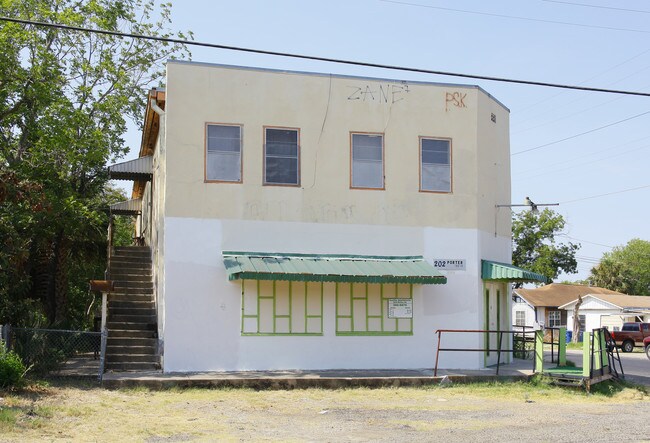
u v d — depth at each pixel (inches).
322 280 690.2
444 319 770.8
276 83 751.1
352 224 757.9
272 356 718.5
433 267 751.7
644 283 3228.3
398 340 754.2
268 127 743.7
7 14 911.0
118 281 886.4
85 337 791.7
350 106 770.2
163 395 601.6
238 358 709.9
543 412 561.6
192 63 729.6
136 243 1215.6
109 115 1097.4
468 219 792.3
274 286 726.5
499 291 853.8
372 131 773.9
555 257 2273.6
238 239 723.4
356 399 604.4
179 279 703.1
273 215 736.3
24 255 800.9
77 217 948.6
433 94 797.2
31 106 919.0
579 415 550.9
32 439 411.5
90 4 1073.5
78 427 455.2
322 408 558.6
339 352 737.0
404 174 778.8
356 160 767.7
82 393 585.9
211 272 711.7
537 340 733.3
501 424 503.8
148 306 834.2
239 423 490.3
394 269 731.4
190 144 720.3
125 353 725.9
